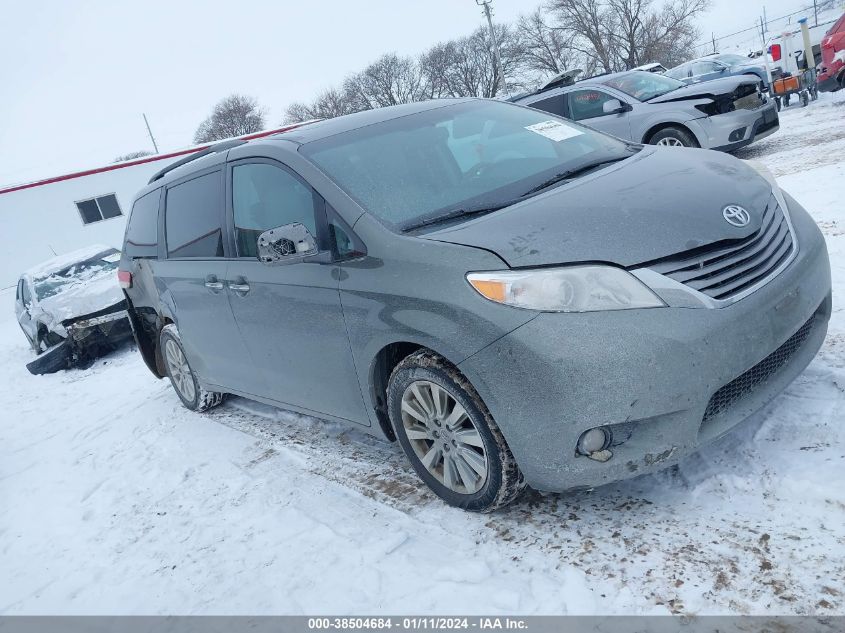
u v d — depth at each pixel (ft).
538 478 8.91
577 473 8.57
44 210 84.38
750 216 9.39
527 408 8.54
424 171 11.37
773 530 8.16
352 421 11.86
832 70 44.52
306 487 12.58
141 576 11.15
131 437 18.60
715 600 7.41
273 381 13.57
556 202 9.77
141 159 88.58
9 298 73.56
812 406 10.19
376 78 235.81
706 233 8.88
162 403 21.08
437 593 8.68
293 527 11.26
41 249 84.84
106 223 87.35
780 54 51.49
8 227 83.30
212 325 14.82
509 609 8.09
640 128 33.63
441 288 9.09
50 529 14.05
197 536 11.91
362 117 13.32
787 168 27.99
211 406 18.65
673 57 196.44
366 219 10.38
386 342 10.02
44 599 11.32
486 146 12.21
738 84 32.42
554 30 205.36
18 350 43.42
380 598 8.90
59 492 16.03
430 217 10.28
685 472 9.66
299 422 16.01
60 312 31.78
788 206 10.57
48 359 32.22
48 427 22.95
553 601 8.02
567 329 8.26
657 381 8.17
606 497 9.68
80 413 23.63
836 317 13.09
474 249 9.05
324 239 10.90
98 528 13.47
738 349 8.46
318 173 11.39
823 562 7.51
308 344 11.71
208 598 9.99
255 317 12.92
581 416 8.29
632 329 8.19
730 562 7.87
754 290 8.79
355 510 11.25
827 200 21.17
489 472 9.45
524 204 9.96
